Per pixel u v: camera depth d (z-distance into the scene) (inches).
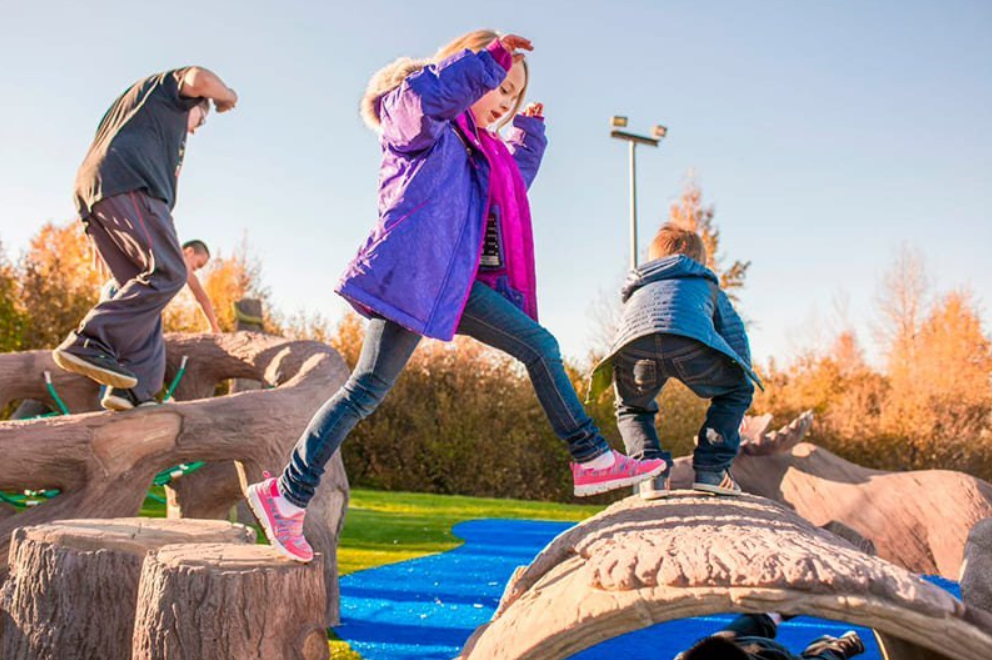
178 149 193.9
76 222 923.4
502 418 752.3
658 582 83.2
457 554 288.8
